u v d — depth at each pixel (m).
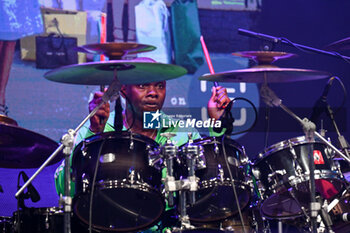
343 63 10.80
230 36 10.43
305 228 7.43
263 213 7.27
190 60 10.17
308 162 6.64
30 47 9.48
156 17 10.04
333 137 10.55
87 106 9.70
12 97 9.38
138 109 7.96
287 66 10.75
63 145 5.95
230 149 6.62
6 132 6.36
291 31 10.71
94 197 6.16
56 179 7.50
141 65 6.27
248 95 10.44
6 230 6.69
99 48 6.36
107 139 6.22
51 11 9.59
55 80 6.75
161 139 8.05
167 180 6.08
